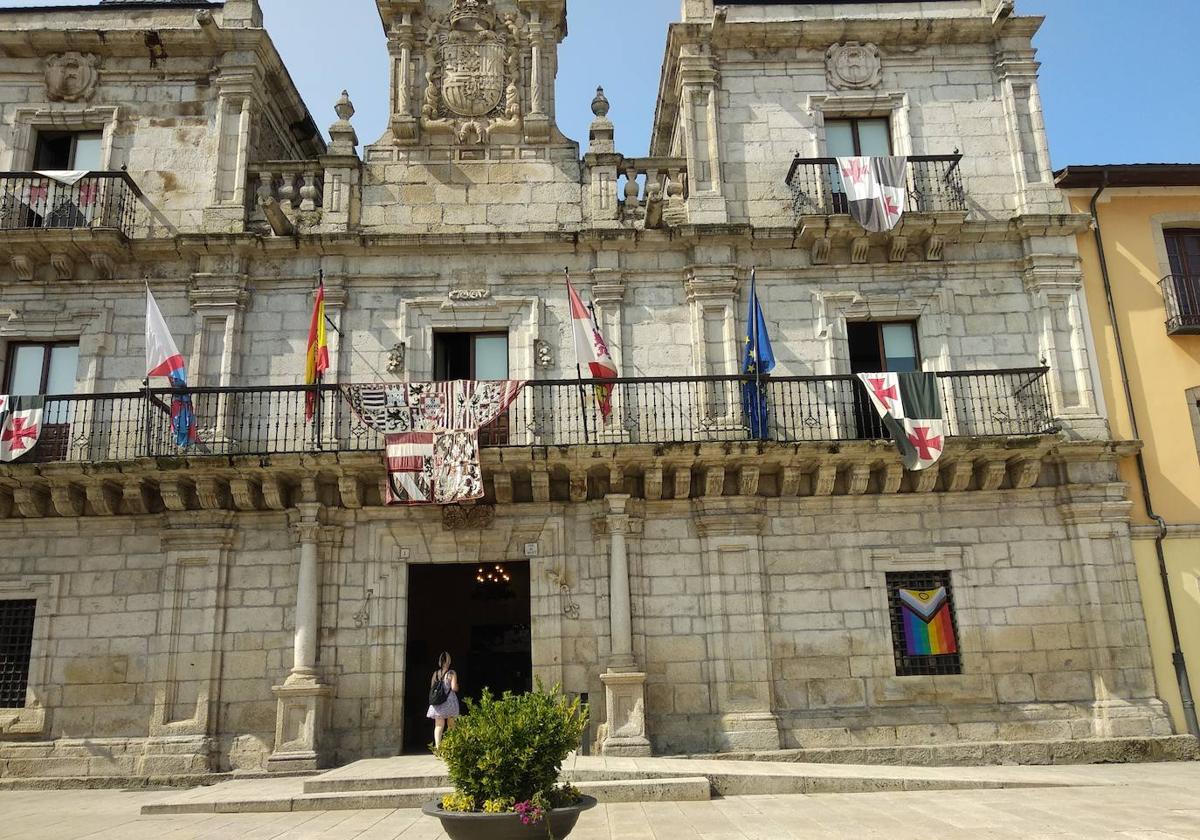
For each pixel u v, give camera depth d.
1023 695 16.80
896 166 18.31
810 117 19.58
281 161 18.95
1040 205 19.00
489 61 19.50
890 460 16.98
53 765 16.05
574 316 16.89
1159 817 10.82
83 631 16.72
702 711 16.53
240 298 18.12
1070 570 17.34
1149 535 17.56
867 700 16.70
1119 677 16.72
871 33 19.80
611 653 16.56
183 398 16.78
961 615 17.12
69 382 18.00
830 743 16.36
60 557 17.03
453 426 16.52
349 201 18.80
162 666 16.34
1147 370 18.47
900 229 18.22
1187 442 18.14
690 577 17.16
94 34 19.09
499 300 18.33
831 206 18.88
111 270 18.25
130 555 17.03
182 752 15.89
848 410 17.77
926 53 19.98
